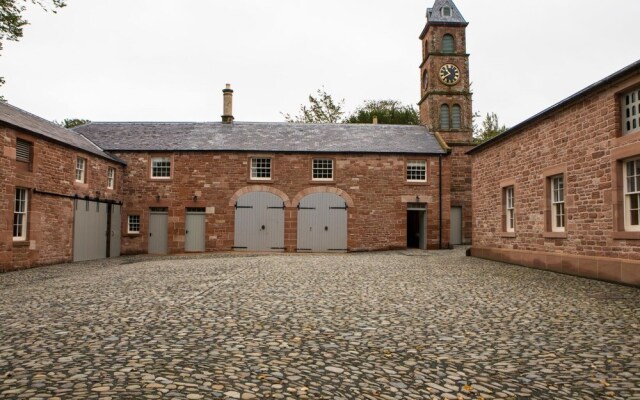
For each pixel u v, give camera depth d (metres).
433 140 26.14
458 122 28.17
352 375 4.48
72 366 4.42
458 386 4.31
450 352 5.35
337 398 3.87
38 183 16.44
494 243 17.16
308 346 5.40
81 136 23.12
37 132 16.17
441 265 15.09
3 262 14.50
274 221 23.92
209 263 16.03
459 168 27.78
